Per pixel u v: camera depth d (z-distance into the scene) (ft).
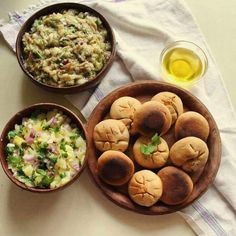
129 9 3.03
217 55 3.02
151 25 2.98
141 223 2.71
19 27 3.00
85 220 2.71
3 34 2.98
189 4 3.10
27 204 2.72
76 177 2.52
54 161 2.54
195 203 2.71
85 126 2.73
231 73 2.98
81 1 3.05
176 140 2.70
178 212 2.69
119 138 2.61
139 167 2.67
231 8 3.10
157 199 2.56
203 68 2.89
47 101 2.91
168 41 2.97
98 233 2.69
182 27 3.03
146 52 3.01
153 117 2.62
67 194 2.74
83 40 2.78
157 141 2.61
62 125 2.67
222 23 3.08
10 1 3.07
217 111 2.88
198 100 2.78
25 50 2.79
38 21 2.87
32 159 2.56
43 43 2.78
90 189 2.75
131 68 2.91
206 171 2.67
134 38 3.03
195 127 2.66
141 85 2.80
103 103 2.75
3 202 2.72
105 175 2.58
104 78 2.92
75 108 2.91
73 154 2.60
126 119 2.67
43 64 2.73
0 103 2.89
